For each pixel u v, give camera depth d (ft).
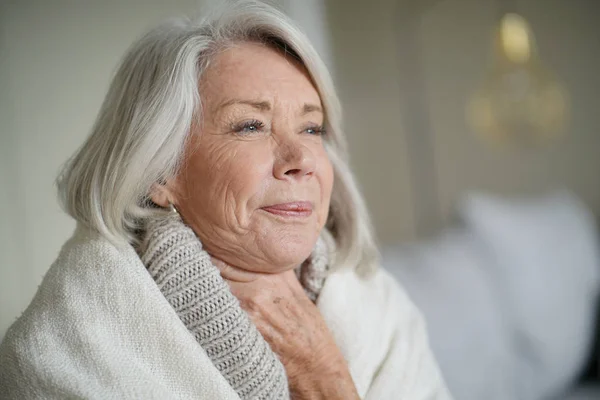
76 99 7.01
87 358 2.53
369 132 9.85
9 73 6.52
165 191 2.98
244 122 2.87
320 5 9.05
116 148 2.89
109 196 2.85
